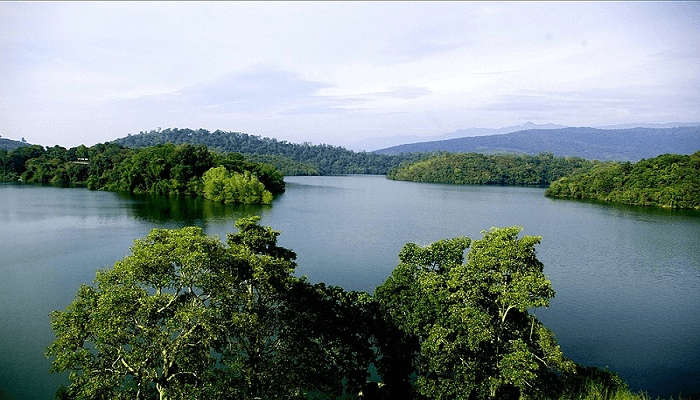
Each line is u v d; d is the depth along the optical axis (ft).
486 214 439.63
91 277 188.85
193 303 71.15
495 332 84.69
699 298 188.03
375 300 102.47
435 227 347.77
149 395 72.18
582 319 164.14
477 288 85.66
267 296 82.69
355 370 93.66
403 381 98.17
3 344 129.90
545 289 79.97
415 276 99.25
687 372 128.26
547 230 348.38
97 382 67.21
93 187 552.41
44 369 117.70
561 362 84.33
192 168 524.93
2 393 106.11
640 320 163.84
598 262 246.06
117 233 277.85
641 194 538.06
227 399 71.92
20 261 211.61
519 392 87.25
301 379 81.56
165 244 72.84
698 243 299.58
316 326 89.10
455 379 84.38
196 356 70.59
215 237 79.15
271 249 92.79
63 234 273.33
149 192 517.96
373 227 340.18
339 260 232.73
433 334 84.74
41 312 152.46
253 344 79.92
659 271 228.84
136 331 71.97
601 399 90.89
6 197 457.27
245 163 601.62
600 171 648.38
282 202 504.43
